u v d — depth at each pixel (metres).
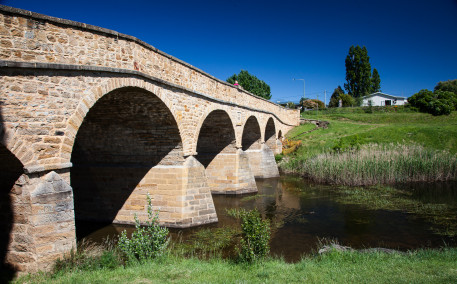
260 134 29.72
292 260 10.35
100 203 15.17
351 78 75.62
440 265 7.83
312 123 50.66
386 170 23.50
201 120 16.20
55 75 8.13
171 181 14.19
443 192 20.53
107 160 15.22
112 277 7.18
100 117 13.17
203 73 16.45
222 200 20.66
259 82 68.00
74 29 8.70
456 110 46.62
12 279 7.47
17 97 7.35
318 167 26.28
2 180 7.94
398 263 8.15
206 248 11.62
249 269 8.08
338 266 8.16
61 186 8.08
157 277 7.21
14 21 7.35
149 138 14.23
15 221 7.82
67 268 7.74
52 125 8.05
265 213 17.12
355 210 17.17
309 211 17.33
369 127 40.91
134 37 10.52
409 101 52.47
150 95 11.65
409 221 14.91
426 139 32.38
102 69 9.18
